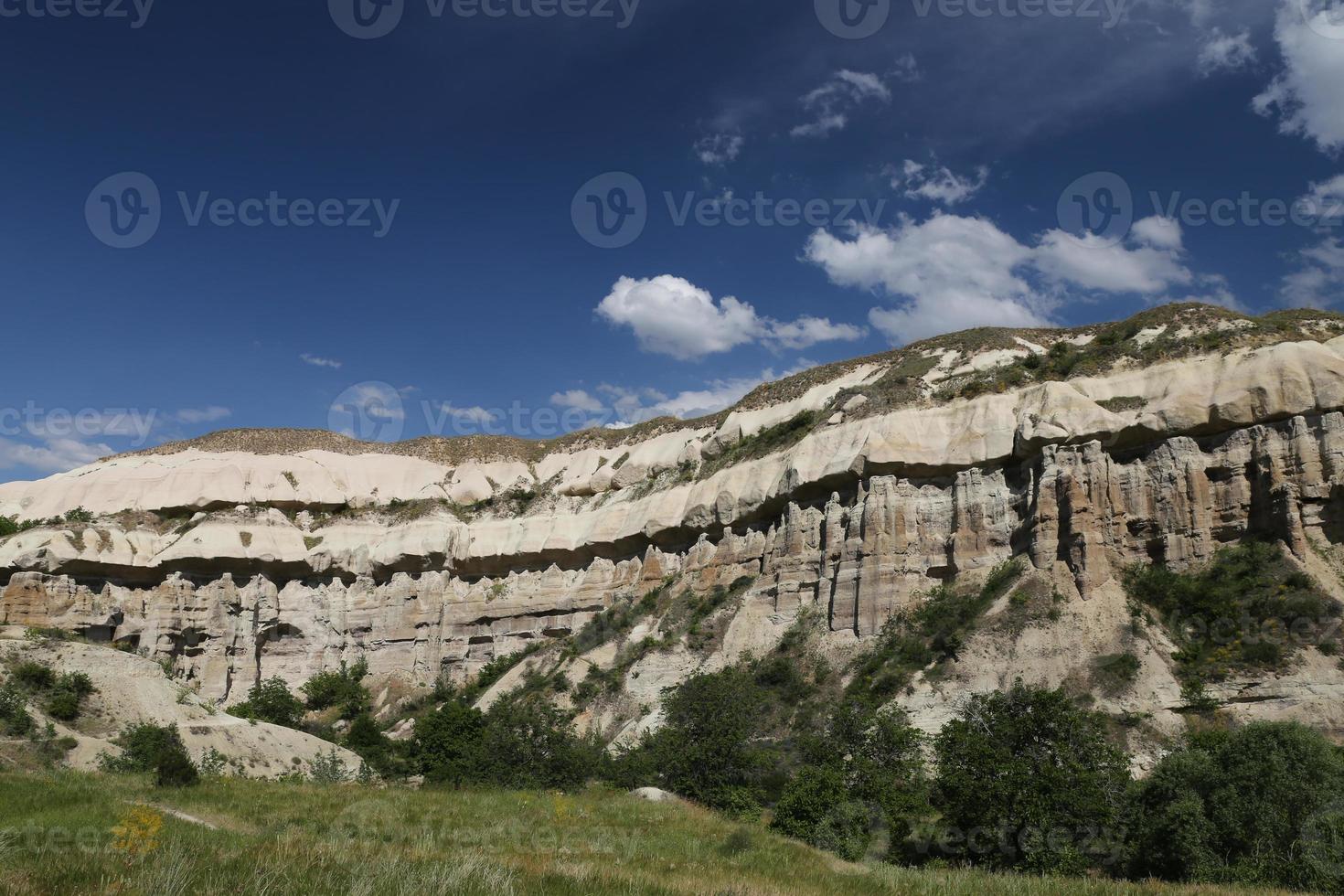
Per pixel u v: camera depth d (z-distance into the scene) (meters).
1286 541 58.34
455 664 100.38
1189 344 69.25
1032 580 64.19
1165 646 57.34
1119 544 63.50
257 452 118.00
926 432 75.88
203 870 20.19
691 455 99.62
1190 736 49.41
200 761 63.56
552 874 23.09
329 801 40.56
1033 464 69.31
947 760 38.88
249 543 104.19
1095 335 82.56
